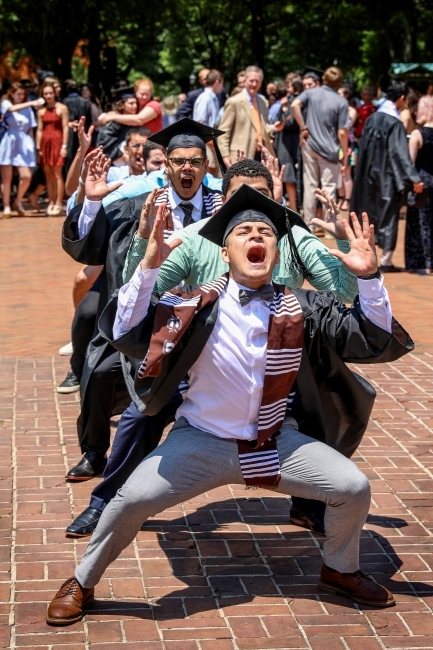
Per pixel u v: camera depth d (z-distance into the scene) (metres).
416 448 5.95
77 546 4.50
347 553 4.01
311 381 3.95
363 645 3.72
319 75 13.94
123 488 3.74
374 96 16.92
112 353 5.01
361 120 16.89
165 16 34.12
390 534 4.75
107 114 11.12
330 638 3.77
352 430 4.30
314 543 4.62
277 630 3.81
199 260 4.27
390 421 6.43
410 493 5.27
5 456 5.65
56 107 15.77
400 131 10.85
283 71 43.53
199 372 3.76
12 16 28.06
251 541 4.63
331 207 4.21
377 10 35.22
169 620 3.88
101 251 4.95
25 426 6.18
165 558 4.43
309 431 4.14
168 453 3.74
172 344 3.54
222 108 13.09
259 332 3.68
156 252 3.54
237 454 3.77
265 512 4.98
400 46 39.56
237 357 3.67
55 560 4.36
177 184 5.01
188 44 44.22
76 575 3.87
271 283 3.84
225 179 4.32
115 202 5.11
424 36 38.72
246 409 3.73
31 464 5.53
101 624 3.83
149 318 3.70
